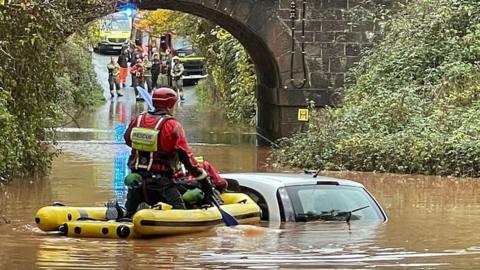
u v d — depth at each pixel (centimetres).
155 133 999
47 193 1563
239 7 2650
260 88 3017
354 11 2700
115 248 927
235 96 3647
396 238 998
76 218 1045
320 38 2695
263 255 888
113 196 1523
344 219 1091
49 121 1891
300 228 1038
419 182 1820
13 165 1691
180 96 4650
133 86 4575
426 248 945
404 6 2716
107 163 2111
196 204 1051
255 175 1153
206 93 4428
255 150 2572
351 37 2703
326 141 2194
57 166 2036
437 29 2567
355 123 2256
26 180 1761
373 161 2080
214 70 4044
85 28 2189
